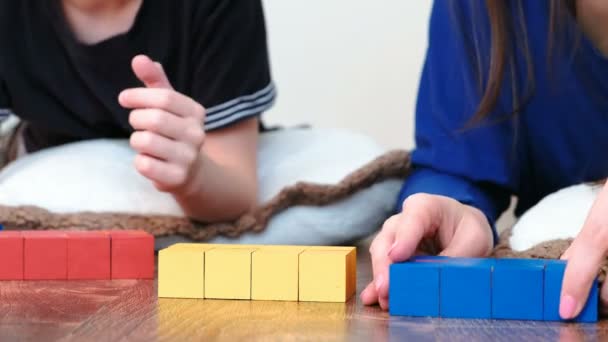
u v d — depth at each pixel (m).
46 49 1.54
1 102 1.56
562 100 1.36
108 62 1.50
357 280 1.16
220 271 1.00
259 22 1.53
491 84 1.24
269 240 1.46
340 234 1.49
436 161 1.38
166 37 1.48
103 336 0.82
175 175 1.23
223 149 1.44
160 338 0.81
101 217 1.42
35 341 0.80
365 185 1.50
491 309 0.89
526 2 1.32
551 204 1.20
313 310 0.94
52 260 1.13
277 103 2.38
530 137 1.42
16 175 1.48
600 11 1.27
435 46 1.42
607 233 0.85
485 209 1.28
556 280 0.87
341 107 2.36
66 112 1.58
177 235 1.42
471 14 1.33
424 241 1.07
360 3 2.33
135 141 1.22
